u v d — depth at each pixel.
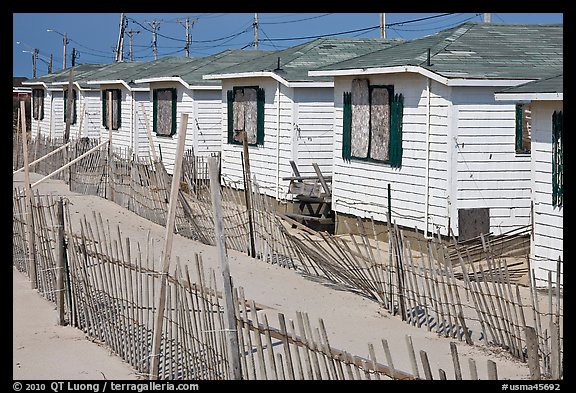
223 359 8.11
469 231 16.30
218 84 27.47
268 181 23.00
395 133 17.61
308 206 21.03
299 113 21.95
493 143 16.34
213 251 16.20
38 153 29.64
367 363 7.12
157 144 30.14
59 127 41.16
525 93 13.12
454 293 11.66
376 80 18.23
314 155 22.12
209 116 27.95
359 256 12.80
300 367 7.50
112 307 10.48
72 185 24.03
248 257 15.66
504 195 16.45
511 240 15.79
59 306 11.74
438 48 17.77
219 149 28.08
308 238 14.45
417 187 17.09
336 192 19.97
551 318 8.52
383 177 18.12
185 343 8.86
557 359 7.96
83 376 9.46
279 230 14.95
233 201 16.58
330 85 21.64
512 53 17.67
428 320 11.27
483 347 10.30
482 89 16.20
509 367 9.47
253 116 23.66
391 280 12.00
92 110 38.09
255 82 23.48
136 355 9.80
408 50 18.69
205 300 8.43
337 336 10.84
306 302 12.60
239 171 24.36
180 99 28.64
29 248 13.85
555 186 13.15
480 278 11.75
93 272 11.03
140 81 30.44
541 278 13.23
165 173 18.53
